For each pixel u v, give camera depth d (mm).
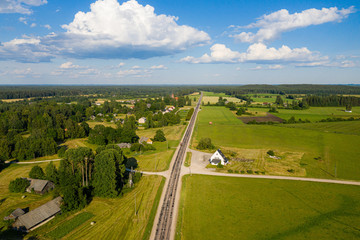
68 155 67875
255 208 58500
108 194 63125
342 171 83312
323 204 60438
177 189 69438
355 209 57938
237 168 86812
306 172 82750
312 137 129875
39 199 62969
